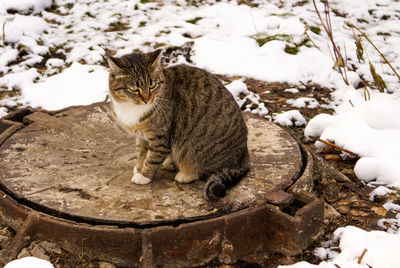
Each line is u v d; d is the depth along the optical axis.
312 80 2.53
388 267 1.70
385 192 1.96
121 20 2.87
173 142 1.90
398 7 3.10
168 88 1.89
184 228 1.72
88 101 2.36
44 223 1.73
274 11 2.98
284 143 2.01
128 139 2.04
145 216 1.74
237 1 3.13
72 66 2.54
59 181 1.85
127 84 1.84
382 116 2.11
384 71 2.54
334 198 1.97
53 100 2.38
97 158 1.95
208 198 1.78
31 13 2.90
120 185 1.85
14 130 2.05
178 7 3.04
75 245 1.73
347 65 2.57
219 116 1.87
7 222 1.79
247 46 2.67
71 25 2.81
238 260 1.76
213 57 2.61
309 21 2.82
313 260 1.76
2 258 1.72
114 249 1.72
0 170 1.87
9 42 2.67
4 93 2.42
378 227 1.86
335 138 2.14
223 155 1.88
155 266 1.72
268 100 2.41
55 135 2.04
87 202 1.78
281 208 1.78
